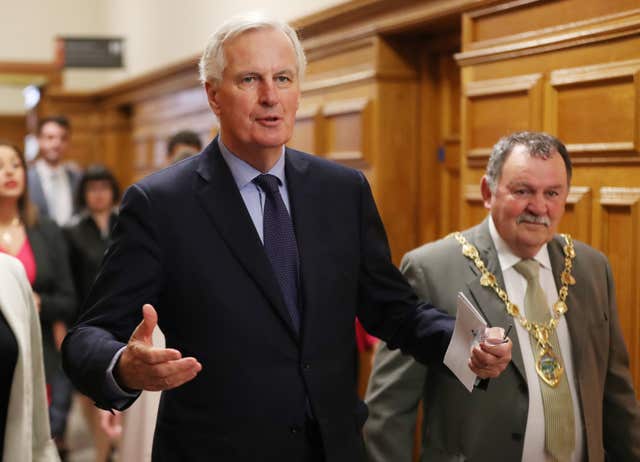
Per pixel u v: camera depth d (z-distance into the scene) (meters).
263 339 2.03
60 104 9.88
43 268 4.43
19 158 4.35
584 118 3.10
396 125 4.60
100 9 11.27
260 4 6.66
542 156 2.38
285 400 2.03
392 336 2.22
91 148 10.00
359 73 4.68
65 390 5.15
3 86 11.21
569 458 2.38
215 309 2.02
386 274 2.24
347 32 4.76
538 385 2.40
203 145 7.08
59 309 4.48
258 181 2.13
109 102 9.59
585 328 2.47
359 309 2.27
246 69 1.98
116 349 1.85
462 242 2.58
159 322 2.10
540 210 2.38
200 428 2.02
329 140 5.08
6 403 2.46
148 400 3.28
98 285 2.03
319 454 2.08
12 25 10.97
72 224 5.28
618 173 2.98
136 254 2.01
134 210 2.04
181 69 7.35
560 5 3.20
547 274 2.52
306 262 2.10
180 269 2.04
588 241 3.10
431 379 2.54
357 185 2.25
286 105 2.02
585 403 2.41
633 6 2.88
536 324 2.44
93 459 5.38
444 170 4.51
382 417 2.56
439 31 4.36
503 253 2.51
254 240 2.07
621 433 2.54
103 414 4.06
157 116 8.35
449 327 2.10
